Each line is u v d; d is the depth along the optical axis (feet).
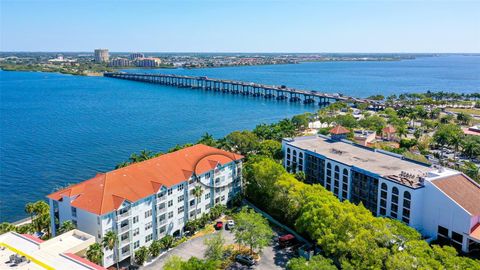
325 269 247.09
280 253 323.78
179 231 364.38
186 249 333.01
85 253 271.49
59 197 320.70
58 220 327.26
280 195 380.99
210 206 398.83
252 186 425.69
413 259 250.37
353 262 267.80
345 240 284.82
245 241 313.12
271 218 387.55
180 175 363.56
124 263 314.76
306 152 471.21
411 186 346.33
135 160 495.00
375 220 294.87
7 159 633.20
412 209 345.72
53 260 245.45
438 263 246.88
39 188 517.96
